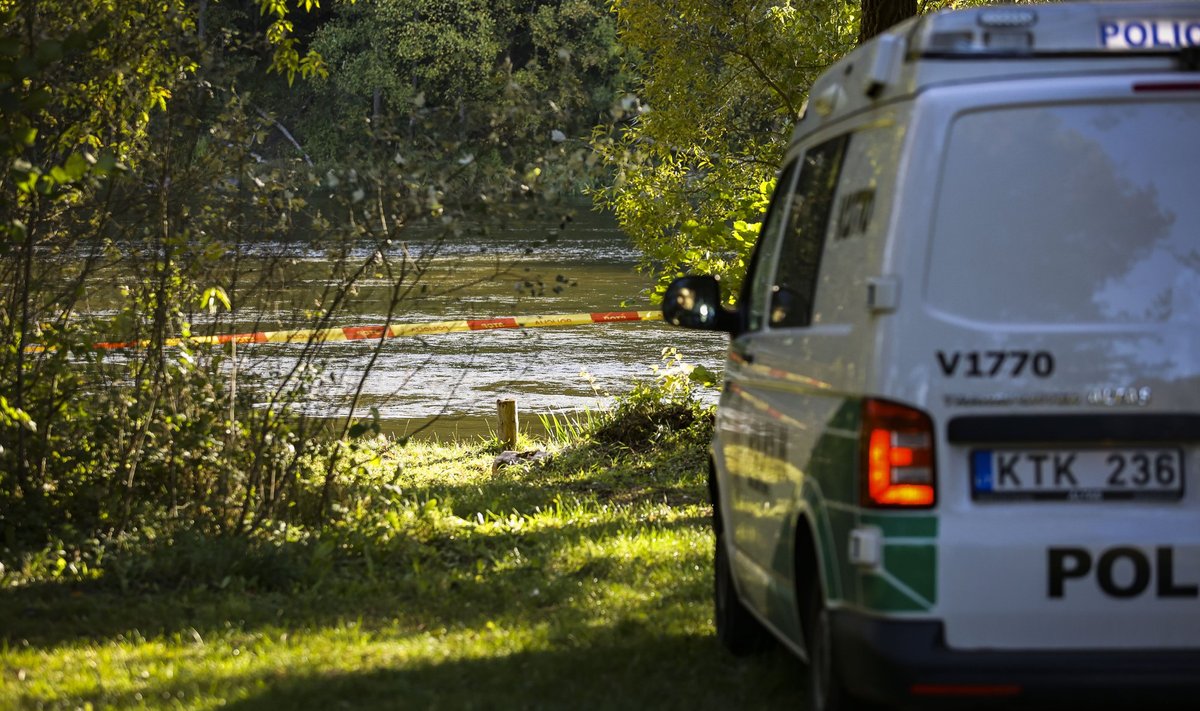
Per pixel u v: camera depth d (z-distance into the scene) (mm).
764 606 7180
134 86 11812
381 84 74125
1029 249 5422
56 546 10719
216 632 8977
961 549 5340
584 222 67812
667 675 7922
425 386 25422
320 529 11859
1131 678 5312
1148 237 5441
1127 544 5352
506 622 9320
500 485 16422
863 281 5711
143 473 11906
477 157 11680
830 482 5836
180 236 11602
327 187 12062
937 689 5316
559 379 26469
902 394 5391
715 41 18484
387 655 8406
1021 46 5547
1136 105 5488
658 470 17547
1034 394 5367
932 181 5445
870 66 5969
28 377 11422
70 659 8289
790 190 7500
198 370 11977
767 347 7223
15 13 10797
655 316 24234
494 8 77375
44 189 9180
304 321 12852
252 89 12992
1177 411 5375
